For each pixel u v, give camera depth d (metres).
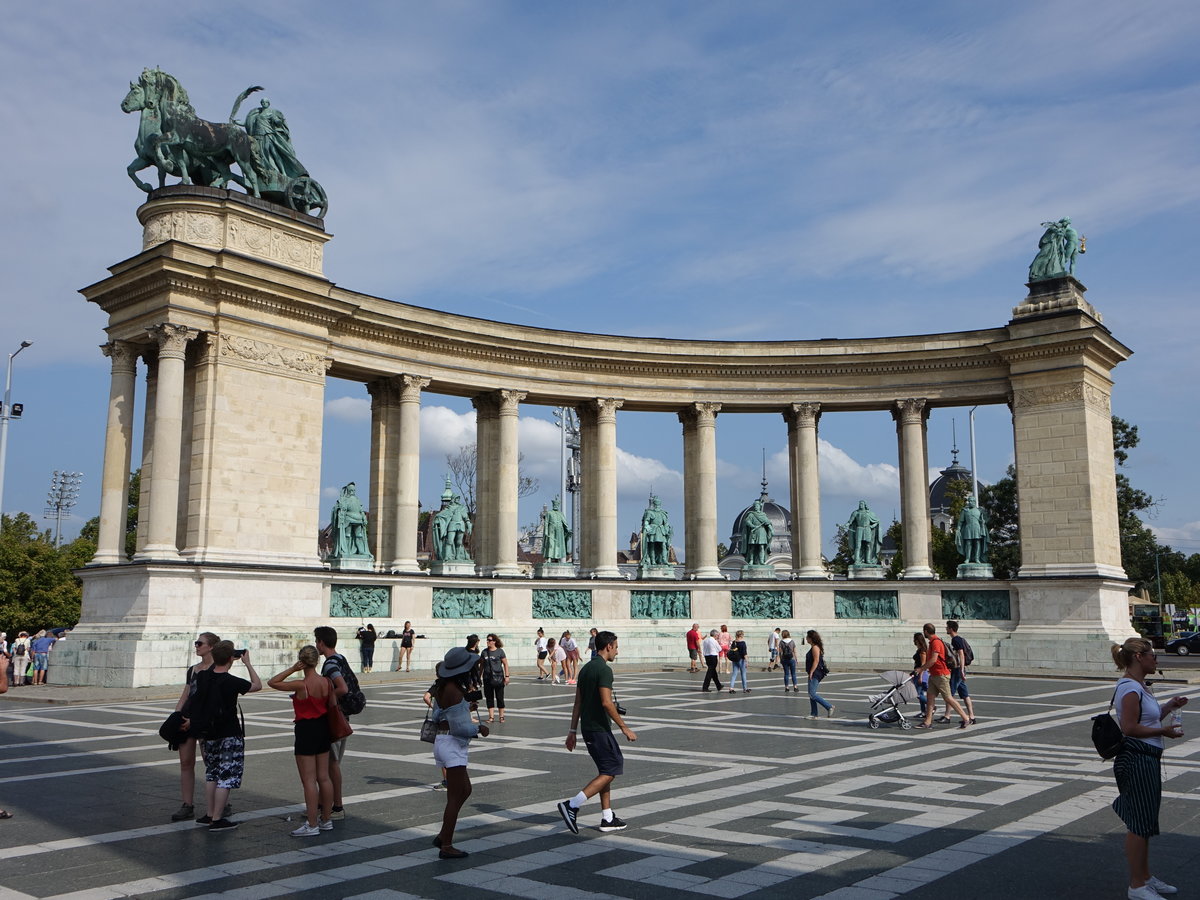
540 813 14.59
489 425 52.50
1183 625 101.50
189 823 14.02
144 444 42.25
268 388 41.81
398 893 10.63
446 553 49.06
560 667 43.94
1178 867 11.65
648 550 55.16
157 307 39.69
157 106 43.06
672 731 24.11
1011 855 12.09
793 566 55.72
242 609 39.47
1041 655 47.81
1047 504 49.41
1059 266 51.12
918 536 52.19
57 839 13.08
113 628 37.91
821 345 54.41
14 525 84.94
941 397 52.75
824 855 12.12
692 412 55.25
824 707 28.38
